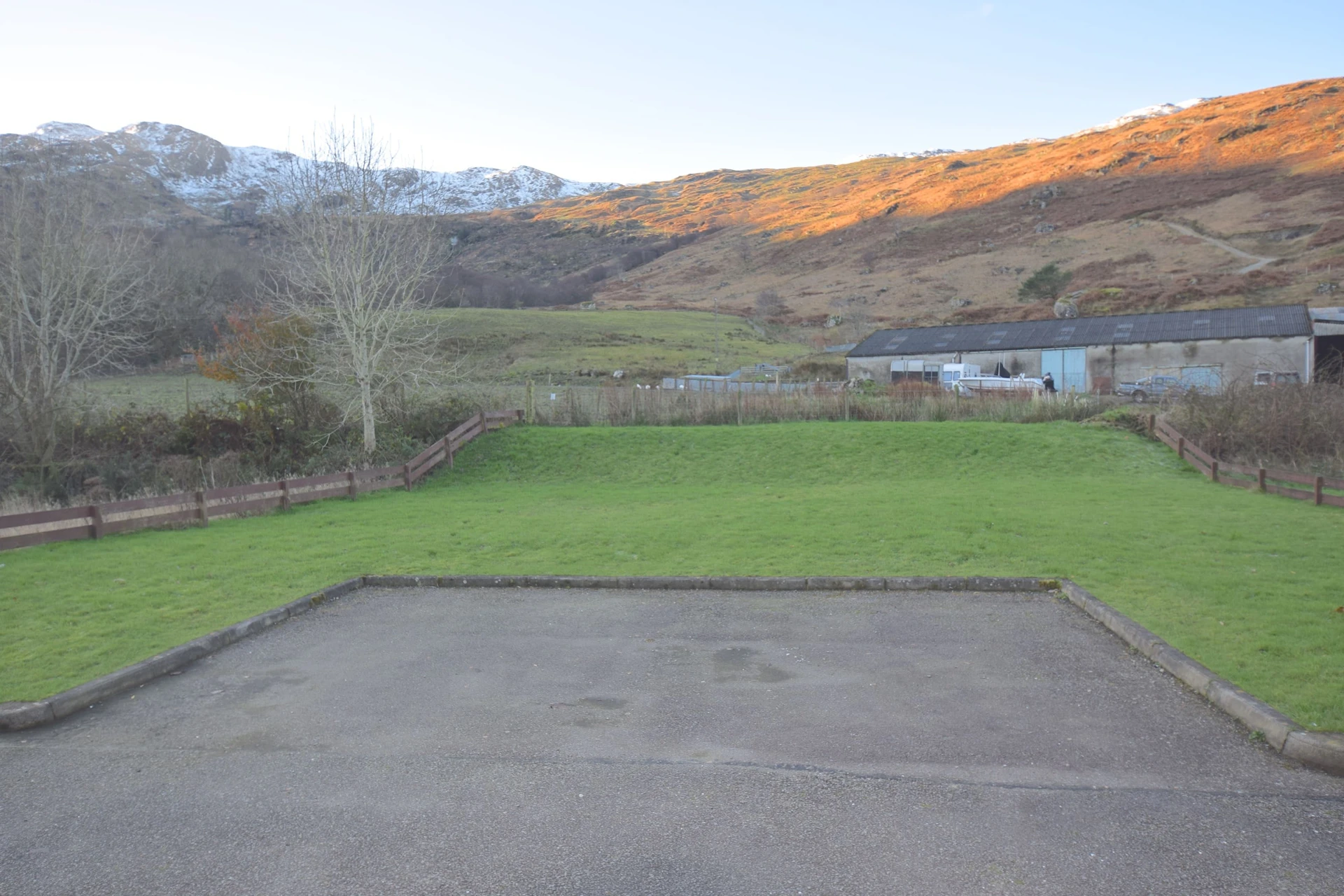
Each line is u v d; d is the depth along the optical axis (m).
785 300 99.38
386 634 8.25
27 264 22.64
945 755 5.14
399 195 26.36
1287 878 3.80
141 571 10.93
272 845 4.31
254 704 6.39
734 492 19.36
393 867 4.07
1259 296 64.94
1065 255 91.31
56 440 21.16
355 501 18.61
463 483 22.20
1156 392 38.06
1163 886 3.76
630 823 4.41
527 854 4.15
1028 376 44.97
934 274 97.12
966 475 21.23
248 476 21.66
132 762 5.38
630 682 6.63
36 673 6.92
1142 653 6.96
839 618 8.33
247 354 25.16
